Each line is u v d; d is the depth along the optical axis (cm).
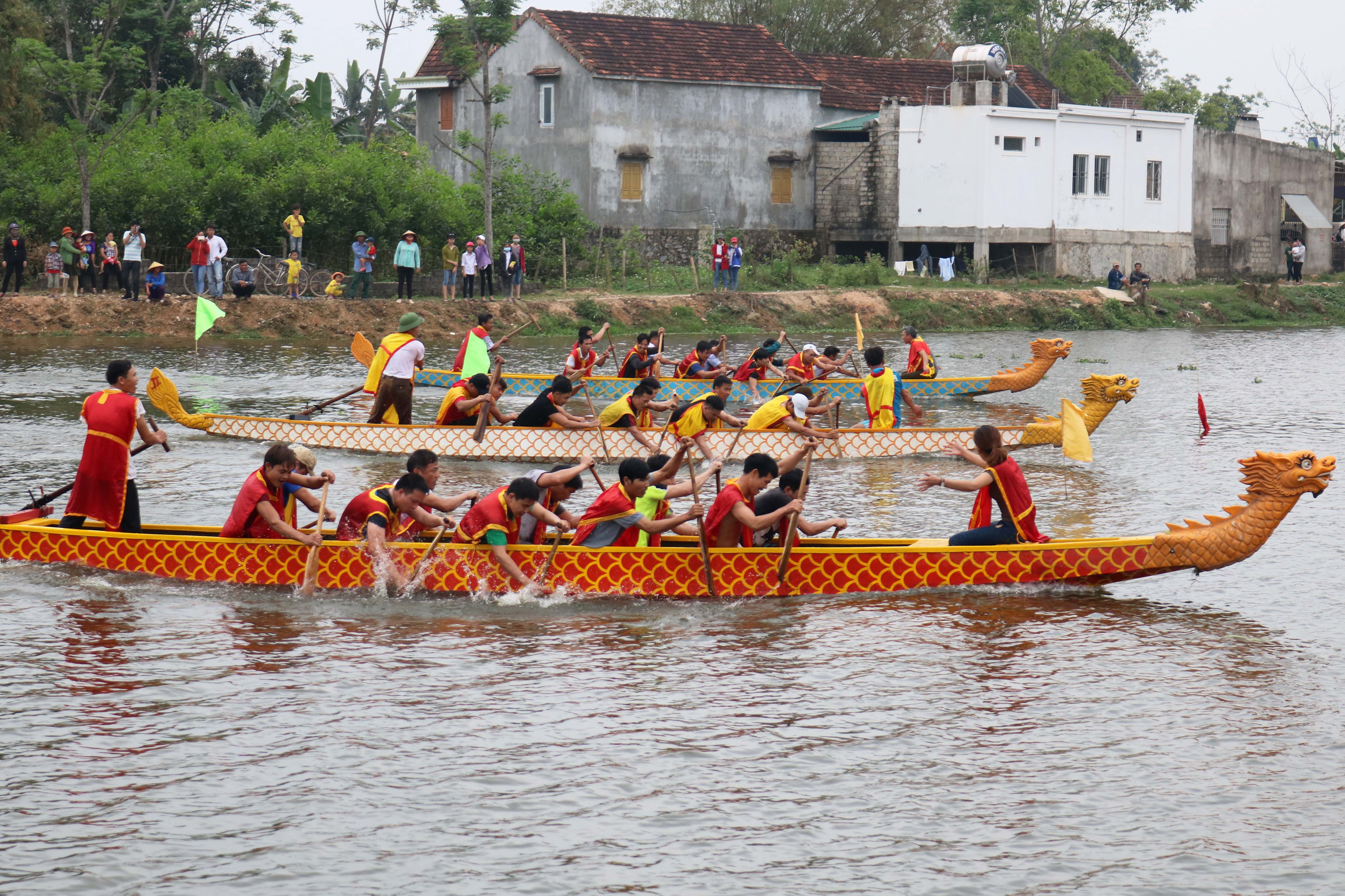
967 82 12600
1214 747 2073
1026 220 12769
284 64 12294
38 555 2938
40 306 8194
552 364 7606
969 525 3384
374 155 10588
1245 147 14862
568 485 2830
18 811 1822
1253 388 6912
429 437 4512
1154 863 1712
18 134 9994
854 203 13100
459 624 2653
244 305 8712
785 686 2323
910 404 4897
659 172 12319
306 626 2625
